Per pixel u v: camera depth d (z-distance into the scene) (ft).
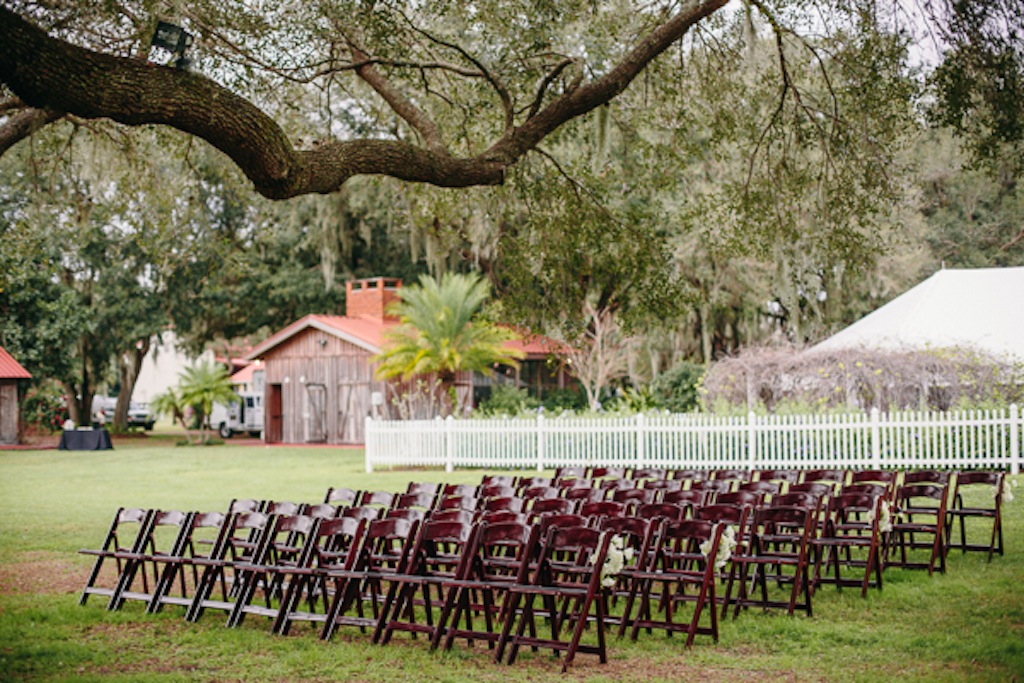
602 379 104.99
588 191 43.91
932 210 112.06
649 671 22.44
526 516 27.45
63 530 46.70
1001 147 39.29
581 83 37.86
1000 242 111.96
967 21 35.53
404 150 30.37
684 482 39.27
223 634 26.78
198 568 37.42
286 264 139.95
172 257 60.95
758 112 49.16
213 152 52.49
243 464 88.17
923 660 22.41
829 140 45.42
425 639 26.27
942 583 30.53
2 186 51.67
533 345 122.52
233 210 127.85
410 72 40.45
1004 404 62.23
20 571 36.60
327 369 122.52
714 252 50.78
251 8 33.27
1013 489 50.78
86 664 23.91
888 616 26.86
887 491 33.30
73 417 150.00
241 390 164.96
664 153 49.83
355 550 26.37
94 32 31.19
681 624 24.79
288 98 45.01
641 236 43.70
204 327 149.38
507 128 34.19
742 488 37.01
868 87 42.19
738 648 24.34
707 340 100.73
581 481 37.65
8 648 25.31
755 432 65.05
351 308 129.18
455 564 29.17
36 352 125.70
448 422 76.13
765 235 48.01
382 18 34.55
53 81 21.52
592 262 45.50
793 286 77.15
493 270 47.01
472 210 47.85
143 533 30.86
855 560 32.94
